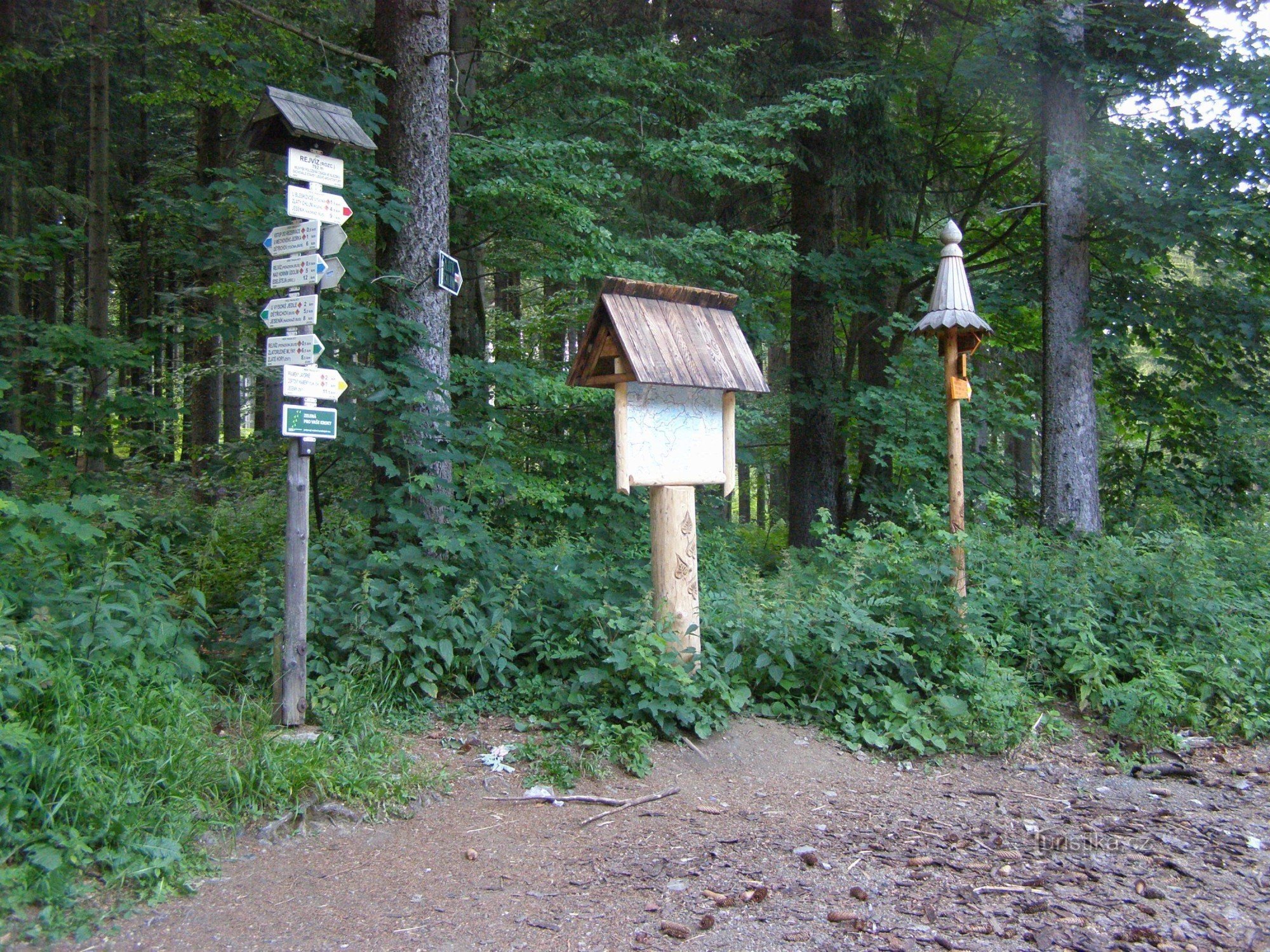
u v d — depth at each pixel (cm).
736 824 471
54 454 750
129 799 388
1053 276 1023
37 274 827
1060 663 710
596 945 346
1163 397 1098
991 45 1080
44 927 328
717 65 1177
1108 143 1023
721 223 1338
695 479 610
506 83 1096
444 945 343
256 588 604
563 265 968
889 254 1214
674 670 564
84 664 450
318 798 445
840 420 1359
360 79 746
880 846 448
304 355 518
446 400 755
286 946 337
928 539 712
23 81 1346
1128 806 521
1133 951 350
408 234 759
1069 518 998
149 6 1396
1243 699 680
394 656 575
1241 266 1031
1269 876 425
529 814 470
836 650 603
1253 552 955
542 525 890
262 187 669
